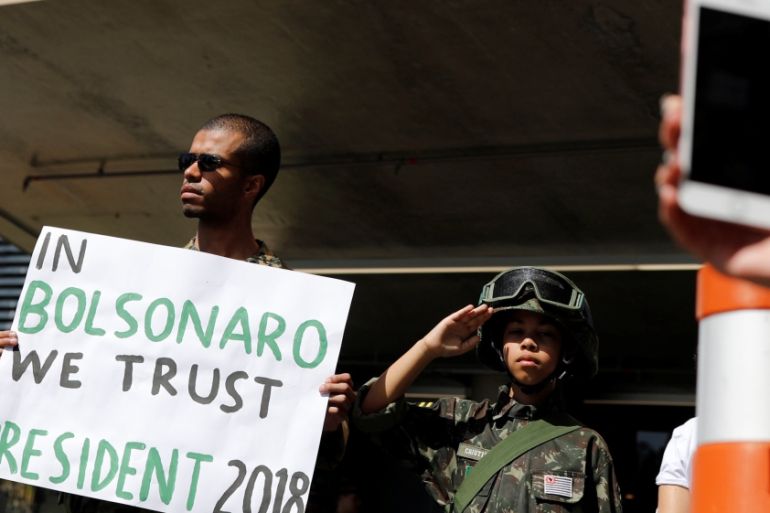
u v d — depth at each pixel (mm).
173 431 3213
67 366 3285
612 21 6227
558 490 3207
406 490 10773
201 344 3271
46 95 8188
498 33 6559
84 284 3348
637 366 11906
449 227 9586
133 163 9180
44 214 10570
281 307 3287
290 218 9875
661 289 10070
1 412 3268
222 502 3158
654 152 7641
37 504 10719
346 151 8453
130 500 3180
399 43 6848
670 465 3344
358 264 10562
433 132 7949
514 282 3379
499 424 3373
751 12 1052
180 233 10656
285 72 7391
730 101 1037
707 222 1090
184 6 6727
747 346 1682
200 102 8008
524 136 7793
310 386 3227
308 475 3152
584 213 8883
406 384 3314
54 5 6934
